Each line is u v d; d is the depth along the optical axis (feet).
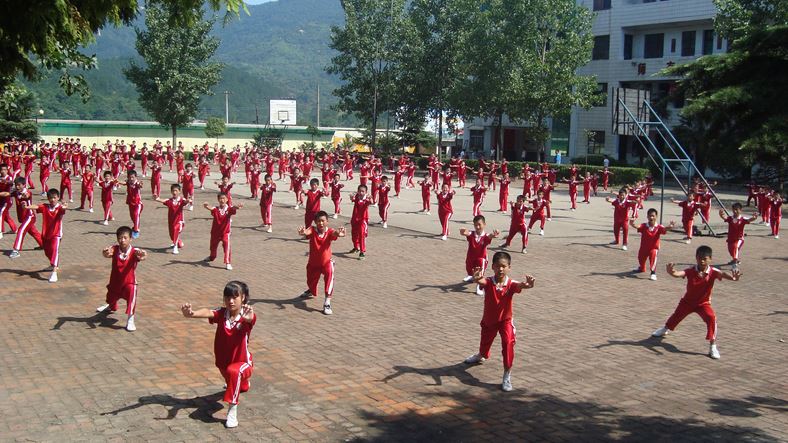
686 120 122.11
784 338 35.83
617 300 43.80
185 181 84.17
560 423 24.18
